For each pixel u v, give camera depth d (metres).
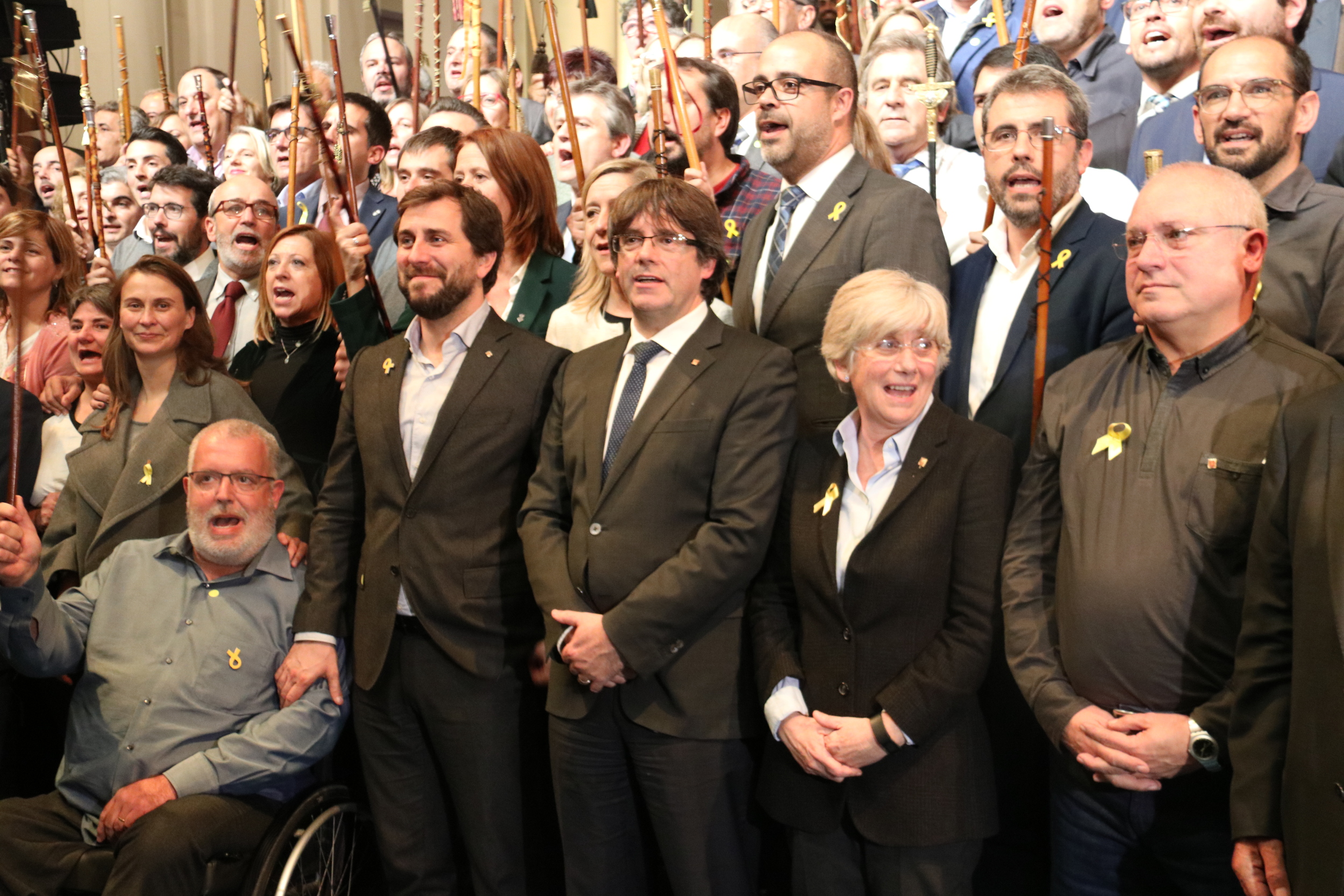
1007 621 1.89
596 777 2.09
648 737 2.04
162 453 2.70
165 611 2.44
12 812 2.35
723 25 3.79
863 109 2.68
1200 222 1.70
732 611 2.08
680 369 2.09
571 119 2.92
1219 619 1.69
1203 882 1.74
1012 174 2.17
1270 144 2.09
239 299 3.39
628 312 2.51
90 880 2.26
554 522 2.16
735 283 2.54
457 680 2.24
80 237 3.58
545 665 2.31
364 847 2.55
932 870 1.89
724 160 3.08
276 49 6.26
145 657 2.41
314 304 2.93
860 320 1.90
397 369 2.35
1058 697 1.79
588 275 2.56
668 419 2.05
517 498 2.28
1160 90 2.97
